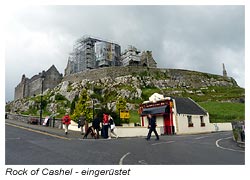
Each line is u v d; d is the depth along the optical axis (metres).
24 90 95.00
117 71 81.50
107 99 68.31
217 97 73.44
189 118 33.97
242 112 51.28
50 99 70.81
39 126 25.86
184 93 78.50
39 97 76.44
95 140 16.98
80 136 19.52
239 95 73.56
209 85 93.44
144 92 73.62
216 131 37.97
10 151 11.20
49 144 13.68
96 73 80.81
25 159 9.59
